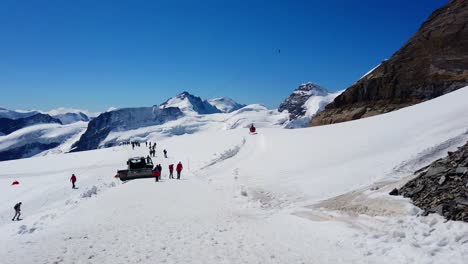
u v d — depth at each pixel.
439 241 9.52
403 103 57.34
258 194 23.56
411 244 9.86
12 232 16.83
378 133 30.25
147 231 14.39
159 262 10.31
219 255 10.93
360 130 34.75
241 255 10.91
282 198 21.61
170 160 58.84
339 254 10.56
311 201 19.44
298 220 15.66
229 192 26.11
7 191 45.91
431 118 27.83
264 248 11.65
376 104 62.09
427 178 14.09
